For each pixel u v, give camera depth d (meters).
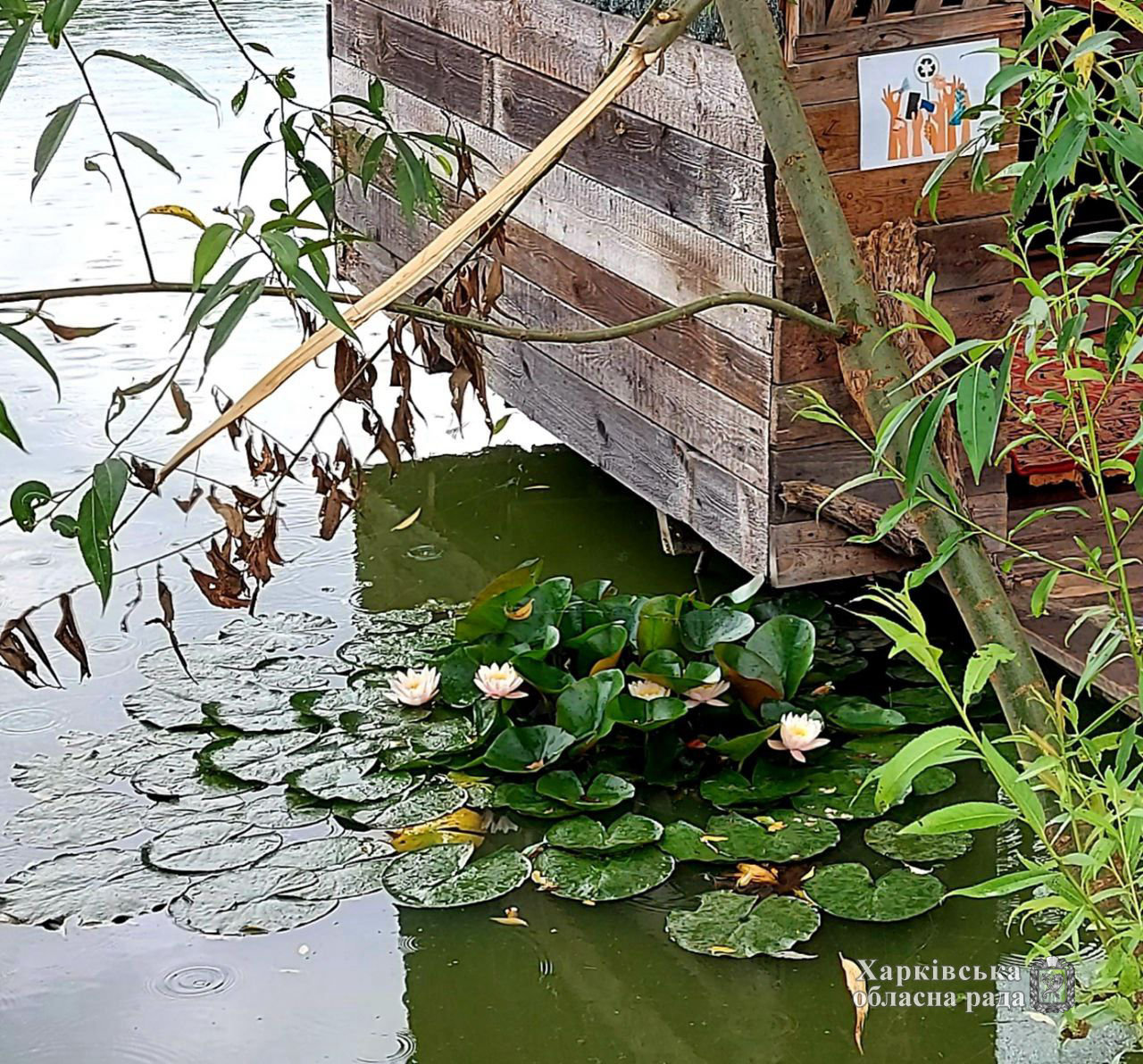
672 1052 2.04
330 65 4.71
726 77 2.77
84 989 2.16
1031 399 1.51
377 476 4.06
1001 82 1.40
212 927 2.29
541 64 3.46
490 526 3.76
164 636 3.19
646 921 2.29
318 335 1.40
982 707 2.80
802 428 2.83
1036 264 4.18
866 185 2.71
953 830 1.21
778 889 2.34
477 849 2.47
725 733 2.74
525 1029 2.08
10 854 2.46
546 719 2.79
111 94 7.48
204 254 1.15
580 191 3.41
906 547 2.90
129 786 2.65
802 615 3.13
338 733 2.80
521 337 1.69
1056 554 2.97
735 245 2.85
